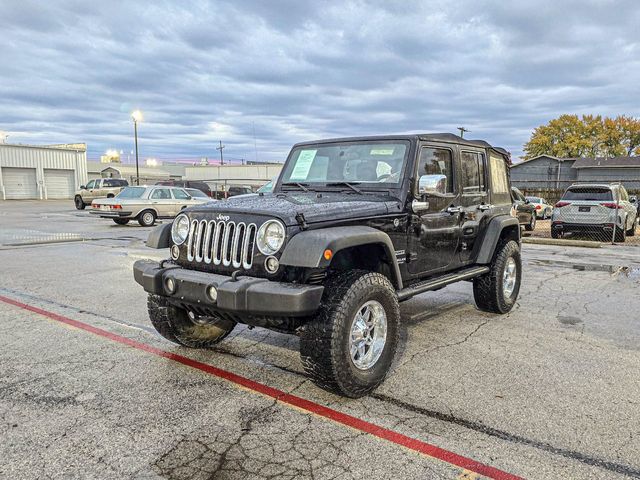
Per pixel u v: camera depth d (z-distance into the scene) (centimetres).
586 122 5428
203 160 6038
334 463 252
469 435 281
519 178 4094
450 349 432
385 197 395
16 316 528
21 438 274
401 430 286
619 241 1353
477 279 542
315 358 307
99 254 1006
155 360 400
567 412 310
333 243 297
